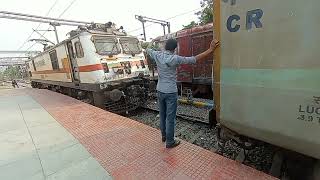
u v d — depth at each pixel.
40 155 3.67
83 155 3.56
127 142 3.96
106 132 4.61
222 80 2.73
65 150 3.82
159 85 3.34
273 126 2.23
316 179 2.38
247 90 2.43
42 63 15.15
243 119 2.54
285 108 2.10
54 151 3.81
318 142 1.91
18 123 5.88
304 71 1.90
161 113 3.63
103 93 8.44
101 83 8.22
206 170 2.82
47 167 3.23
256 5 2.20
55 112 7.05
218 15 2.65
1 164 3.40
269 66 2.16
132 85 9.10
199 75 9.51
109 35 8.94
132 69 9.29
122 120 5.47
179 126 6.44
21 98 11.26
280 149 2.63
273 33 2.09
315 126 1.90
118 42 9.12
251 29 2.27
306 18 1.84
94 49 8.34
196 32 9.38
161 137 4.09
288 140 2.15
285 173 2.73
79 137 4.43
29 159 3.54
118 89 8.76
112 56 8.74
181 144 3.66
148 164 3.10
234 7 2.42
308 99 1.91
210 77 9.02
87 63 8.42
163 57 3.16
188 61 2.99
